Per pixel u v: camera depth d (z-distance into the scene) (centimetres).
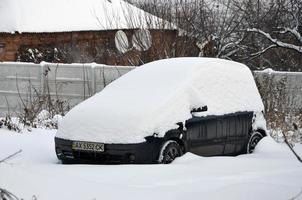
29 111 1320
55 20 2408
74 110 860
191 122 838
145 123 773
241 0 2192
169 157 791
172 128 801
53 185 562
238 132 938
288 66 2536
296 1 2155
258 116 997
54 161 877
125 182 623
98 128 795
